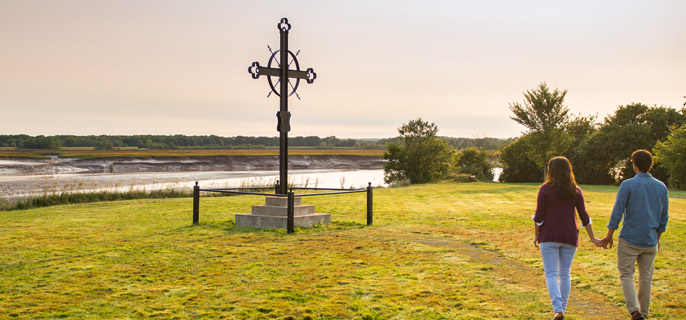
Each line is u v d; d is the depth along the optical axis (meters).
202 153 112.44
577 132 60.31
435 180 47.84
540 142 39.50
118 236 10.95
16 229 12.16
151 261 8.28
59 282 6.93
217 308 5.77
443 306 5.81
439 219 14.26
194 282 6.94
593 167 50.41
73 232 11.60
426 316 5.45
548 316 5.46
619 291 6.34
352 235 10.96
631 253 5.14
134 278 7.15
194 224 12.81
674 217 14.25
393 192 26.75
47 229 12.16
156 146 167.88
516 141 54.16
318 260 8.36
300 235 10.94
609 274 7.18
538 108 39.06
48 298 6.15
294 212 12.20
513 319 5.36
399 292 6.38
